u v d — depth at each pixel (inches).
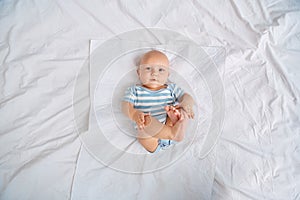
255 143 39.9
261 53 47.8
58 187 35.3
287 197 35.4
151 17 50.5
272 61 46.9
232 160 38.7
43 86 42.9
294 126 41.2
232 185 36.4
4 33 46.0
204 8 50.9
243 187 36.1
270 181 36.5
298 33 49.8
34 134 38.9
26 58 44.3
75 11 49.1
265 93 44.2
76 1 49.4
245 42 48.7
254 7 51.4
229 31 50.1
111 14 49.8
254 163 38.2
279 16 50.3
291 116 42.3
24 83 42.7
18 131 38.7
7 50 44.7
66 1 49.1
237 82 45.7
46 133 39.3
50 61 45.1
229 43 49.3
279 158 38.5
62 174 36.3
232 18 50.9
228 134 41.1
